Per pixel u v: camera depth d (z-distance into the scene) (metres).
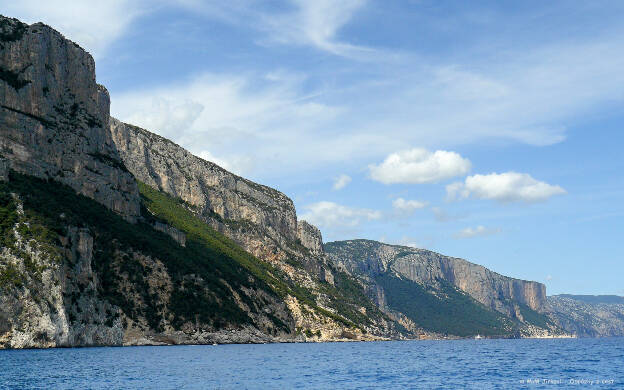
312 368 137.12
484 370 137.00
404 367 144.38
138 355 159.12
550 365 153.38
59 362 130.12
